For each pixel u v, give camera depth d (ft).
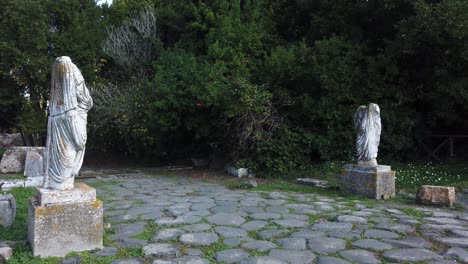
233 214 23.53
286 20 56.03
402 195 31.07
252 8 53.62
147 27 59.77
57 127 16.30
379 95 42.63
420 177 37.47
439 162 45.78
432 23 36.19
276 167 41.68
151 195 30.96
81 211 16.34
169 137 53.21
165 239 18.35
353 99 42.60
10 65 46.62
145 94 49.37
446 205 26.35
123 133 56.75
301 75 44.37
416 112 45.62
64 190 16.26
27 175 37.86
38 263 14.75
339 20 48.01
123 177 43.19
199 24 51.55
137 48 59.62
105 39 58.44
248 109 41.29
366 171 30.22
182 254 16.38
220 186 36.22
